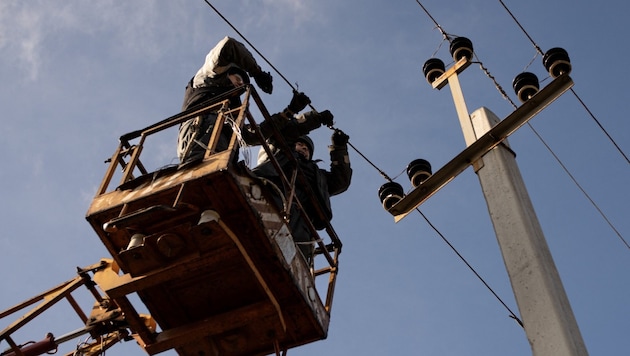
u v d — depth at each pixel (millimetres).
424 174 11875
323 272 12422
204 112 11109
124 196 10180
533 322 8883
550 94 11117
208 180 9727
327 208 12781
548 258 9453
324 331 11250
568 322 8734
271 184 10969
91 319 12539
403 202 11758
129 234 10195
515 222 9883
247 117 10914
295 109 12711
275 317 10578
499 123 11055
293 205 11930
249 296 10641
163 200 9984
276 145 12641
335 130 13719
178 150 11398
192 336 10648
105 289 10234
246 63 12219
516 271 9406
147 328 10766
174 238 9797
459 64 12539
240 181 9922
